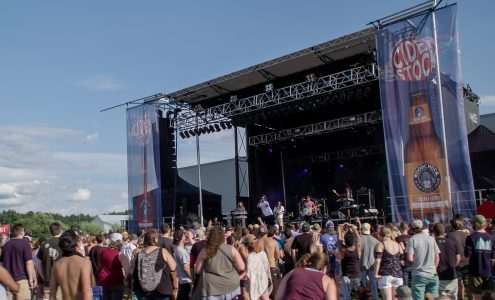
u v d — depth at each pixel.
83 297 5.19
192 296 6.09
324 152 27.67
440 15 14.19
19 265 7.50
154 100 23.44
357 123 23.00
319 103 21.77
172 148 24.73
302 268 4.50
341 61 21.31
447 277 7.49
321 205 25.31
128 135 24.12
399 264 7.53
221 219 28.66
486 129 22.41
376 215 21.66
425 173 14.13
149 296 6.23
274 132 25.88
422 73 14.43
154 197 22.67
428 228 9.85
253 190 26.86
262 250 7.95
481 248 7.45
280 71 22.30
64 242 5.33
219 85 23.50
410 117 14.57
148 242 6.41
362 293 7.70
